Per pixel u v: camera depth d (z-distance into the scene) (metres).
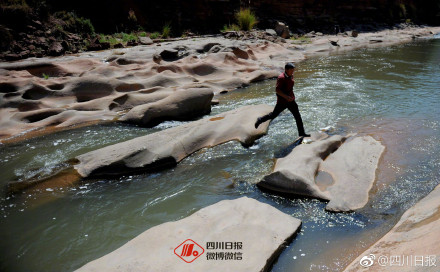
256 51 17.17
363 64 15.50
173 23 21.08
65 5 17.94
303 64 15.97
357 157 5.93
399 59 16.83
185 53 14.95
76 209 5.04
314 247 4.00
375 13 32.12
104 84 10.38
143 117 8.39
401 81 11.95
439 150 6.36
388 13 33.00
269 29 22.47
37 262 4.05
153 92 10.52
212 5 22.31
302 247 4.00
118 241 4.35
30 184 5.67
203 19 22.02
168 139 6.67
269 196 5.16
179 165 6.26
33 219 4.84
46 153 6.93
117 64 12.33
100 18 18.78
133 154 6.11
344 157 5.93
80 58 13.05
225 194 5.30
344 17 29.97
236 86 12.00
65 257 4.11
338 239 4.12
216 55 14.13
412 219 4.07
